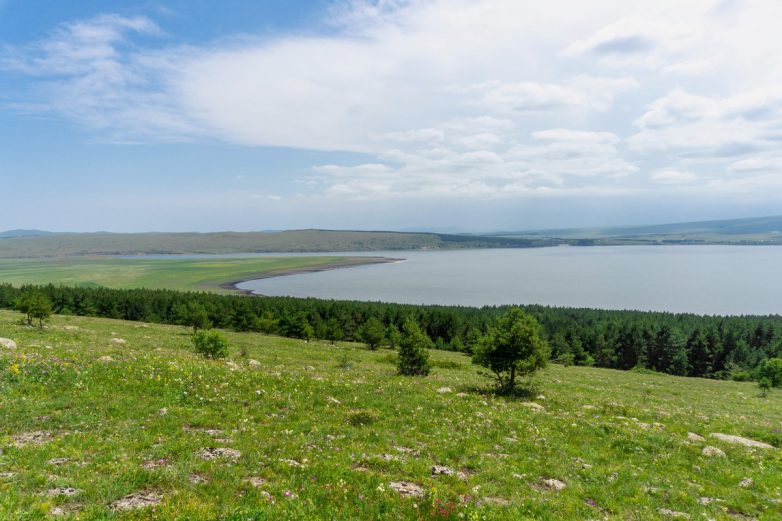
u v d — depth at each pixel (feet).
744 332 366.43
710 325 371.15
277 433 56.65
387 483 43.62
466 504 40.52
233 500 37.09
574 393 122.83
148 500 35.88
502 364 106.83
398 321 386.73
